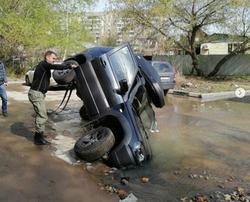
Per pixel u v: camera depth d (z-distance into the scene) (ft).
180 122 37.37
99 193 18.22
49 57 25.34
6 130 29.89
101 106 25.41
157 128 33.73
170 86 63.31
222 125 36.22
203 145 28.12
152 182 20.13
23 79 87.10
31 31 92.43
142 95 27.37
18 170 20.67
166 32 98.53
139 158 22.58
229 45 122.11
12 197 17.11
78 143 23.53
